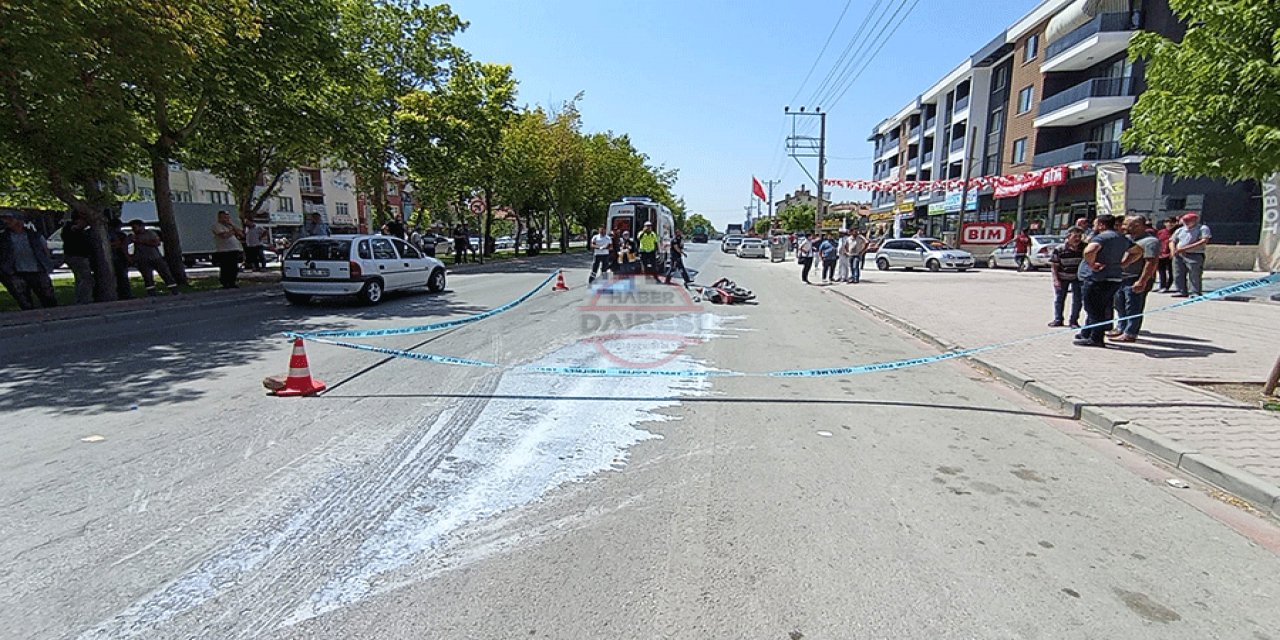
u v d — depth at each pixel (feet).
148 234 45.32
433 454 14.23
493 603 8.70
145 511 11.26
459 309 40.04
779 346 28.58
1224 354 24.93
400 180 104.27
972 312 39.47
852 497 12.23
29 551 9.85
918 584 9.25
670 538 10.53
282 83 49.93
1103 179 66.69
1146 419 16.38
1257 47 15.49
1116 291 26.71
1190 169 17.93
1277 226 53.16
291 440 14.98
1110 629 8.25
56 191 37.19
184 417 16.65
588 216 168.25
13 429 15.57
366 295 41.47
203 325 32.78
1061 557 10.08
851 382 21.79
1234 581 9.45
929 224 158.71
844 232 78.48
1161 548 10.42
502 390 19.84
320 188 193.16
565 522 11.08
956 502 12.09
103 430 15.55
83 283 38.52
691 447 14.88
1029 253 81.76
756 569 9.60
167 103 48.34
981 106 130.82
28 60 28.55
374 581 9.21
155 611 8.45
